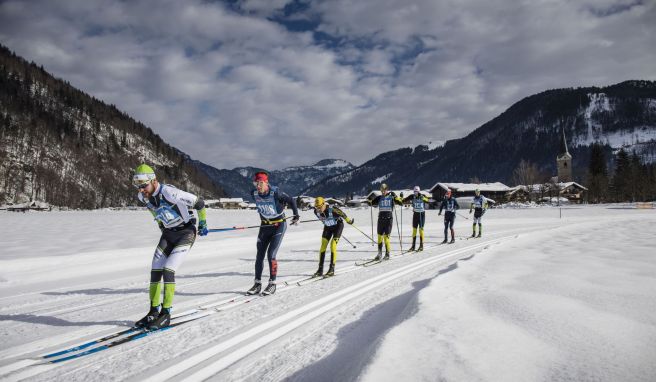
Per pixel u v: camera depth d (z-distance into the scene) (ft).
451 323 8.96
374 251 32.81
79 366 8.87
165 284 11.84
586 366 6.23
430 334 8.21
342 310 13.21
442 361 6.66
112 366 8.82
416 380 5.97
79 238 44.37
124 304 15.37
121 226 64.69
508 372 6.10
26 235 48.11
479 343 7.51
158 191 11.96
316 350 9.29
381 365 6.62
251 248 34.91
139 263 26.78
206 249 32.73
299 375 7.84
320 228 57.26
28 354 9.79
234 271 23.09
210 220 90.48
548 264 18.39
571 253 22.79
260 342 10.12
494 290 12.65
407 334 8.27
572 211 115.85
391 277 19.70
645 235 34.58
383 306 13.39
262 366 8.52
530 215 97.86
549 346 7.23
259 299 15.31
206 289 17.70
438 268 22.13
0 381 8.14
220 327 11.52
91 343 10.48
